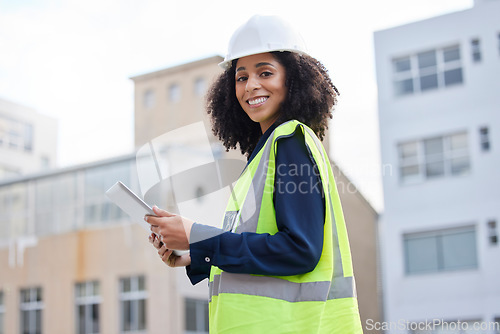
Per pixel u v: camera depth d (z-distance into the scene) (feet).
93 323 77.15
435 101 81.87
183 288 73.20
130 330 74.84
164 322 72.79
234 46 7.35
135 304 75.31
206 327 73.41
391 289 79.25
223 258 6.33
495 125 79.71
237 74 7.39
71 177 80.28
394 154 82.33
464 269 77.66
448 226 79.00
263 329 6.21
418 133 81.87
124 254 76.69
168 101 70.33
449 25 82.53
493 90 79.77
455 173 79.92
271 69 7.22
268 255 6.26
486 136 80.02
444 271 78.43
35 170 99.86
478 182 78.59
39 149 100.83
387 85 83.76
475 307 76.48
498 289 75.82
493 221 78.38
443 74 82.17
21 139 100.37
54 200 81.76
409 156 82.12
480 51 81.46
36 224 82.33
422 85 82.53
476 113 80.33
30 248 81.87
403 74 83.76
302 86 7.24
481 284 76.38
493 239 77.51
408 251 80.02
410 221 80.02
